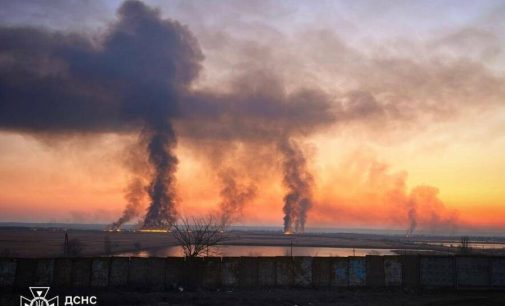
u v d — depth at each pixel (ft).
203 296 75.72
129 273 86.02
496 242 518.37
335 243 395.14
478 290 83.92
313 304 70.23
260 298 74.33
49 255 184.34
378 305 69.36
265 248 302.66
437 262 85.66
